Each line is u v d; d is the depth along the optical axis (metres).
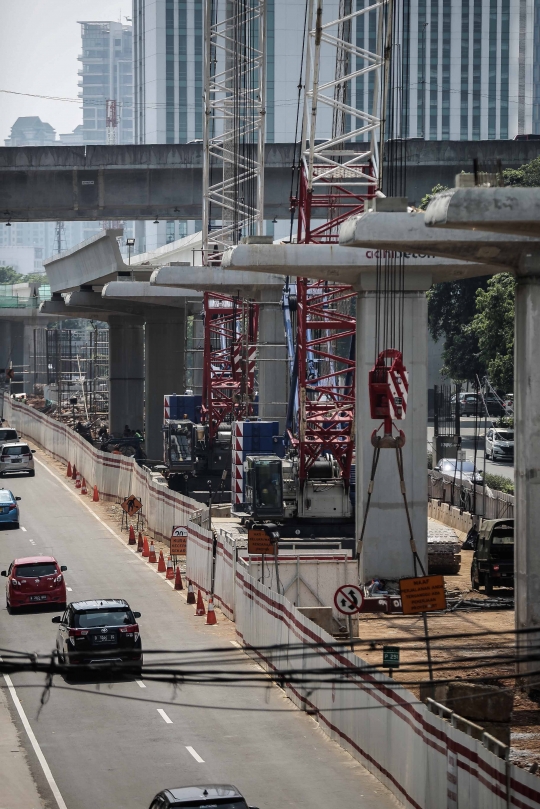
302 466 157.62
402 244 96.25
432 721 62.56
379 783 70.56
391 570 129.62
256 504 154.12
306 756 75.88
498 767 55.34
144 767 73.81
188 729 82.12
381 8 139.88
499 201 75.56
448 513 180.00
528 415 89.25
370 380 110.50
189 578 131.38
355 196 146.00
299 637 86.31
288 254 127.50
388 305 129.25
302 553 114.06
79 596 128.25
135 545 162.75
